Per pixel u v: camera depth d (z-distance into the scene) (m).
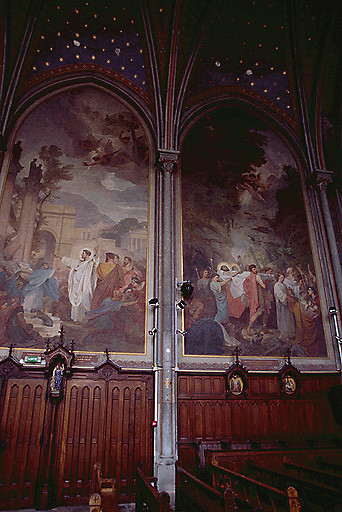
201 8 14.29
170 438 10.74
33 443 10.26
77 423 10.73
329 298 14.20
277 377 12.68
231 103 16.44
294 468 8.81
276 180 15.72
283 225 15.04
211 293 13.22
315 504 6.86
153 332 11.93
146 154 14.53
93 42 14.70
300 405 12.53
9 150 13.07
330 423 12.57
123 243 13.03
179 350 12.20
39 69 14.19
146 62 15.08
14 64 13.44
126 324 12.07
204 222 14.17
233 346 12.74
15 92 13.48
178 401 11.66
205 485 6.95
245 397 12.13
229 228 14.40
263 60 16.05
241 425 11.84
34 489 9.86
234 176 15.27
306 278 14.45
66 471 10.26
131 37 14.82
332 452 10.60
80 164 13.69
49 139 13.69
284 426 12.16
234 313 13.19
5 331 11.05
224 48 15.51
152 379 11.64
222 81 16.17
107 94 15.09
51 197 12.95
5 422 10.26
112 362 11.40
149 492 7.02
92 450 10.59
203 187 14.70
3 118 12.98
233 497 5.89
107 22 14.46
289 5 14.80
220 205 14.62
